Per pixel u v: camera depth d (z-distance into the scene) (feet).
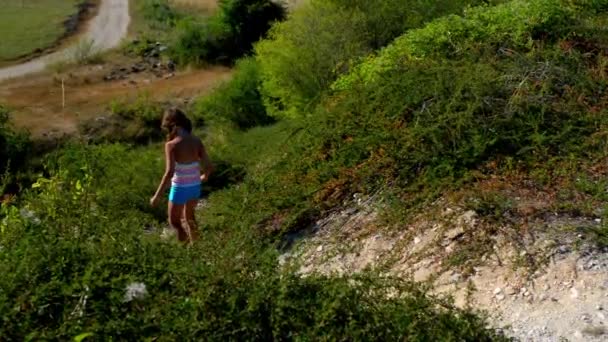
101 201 27.55
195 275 16.05
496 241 21.65
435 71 30.07
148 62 124.36
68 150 50.55
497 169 24.89
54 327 14.96
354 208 26.86
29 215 18.85
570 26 32.63
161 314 15.23
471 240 22.00
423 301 16.46
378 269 18.02
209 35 123.65
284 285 15.89
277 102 57.16
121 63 124.16
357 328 15.46
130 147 70.23
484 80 28.14
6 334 14.62
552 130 26.08
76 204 20.54
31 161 75.87
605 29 32.91
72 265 16.22
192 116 84.43
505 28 33.06
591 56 31.40
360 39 50.65
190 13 163.32
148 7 167.12
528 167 24.59
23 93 106.63
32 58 128.98
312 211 27.71
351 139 30.30
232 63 122.52
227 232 24.77
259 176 33.65
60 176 26.14
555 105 27.12
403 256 22.94
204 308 15.46
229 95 75.82
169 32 140.46
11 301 15.08
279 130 45.85
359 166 28.50
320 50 50.90
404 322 15.58
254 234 22.99
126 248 17.02
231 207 31.37
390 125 29.14
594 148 25.18
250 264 16.71
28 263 15.89
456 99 27.84
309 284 16.57
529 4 34.14
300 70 51.98
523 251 20.94
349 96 33.78
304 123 36.06
